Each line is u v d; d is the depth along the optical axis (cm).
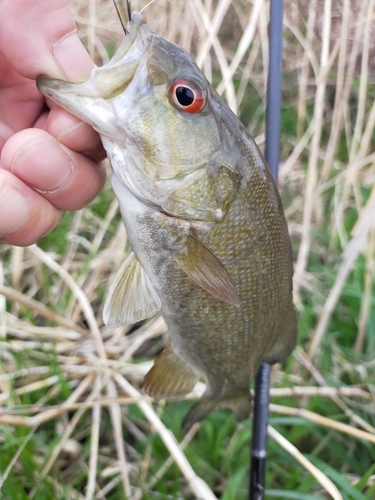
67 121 13
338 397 24
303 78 31
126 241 30
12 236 13
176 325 15
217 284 13
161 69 12
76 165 13
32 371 24
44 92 12
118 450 22
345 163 36
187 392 18
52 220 14
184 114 13
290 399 24
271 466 23
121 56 12
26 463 20
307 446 24
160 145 13
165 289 14
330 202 34
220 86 27
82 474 22
